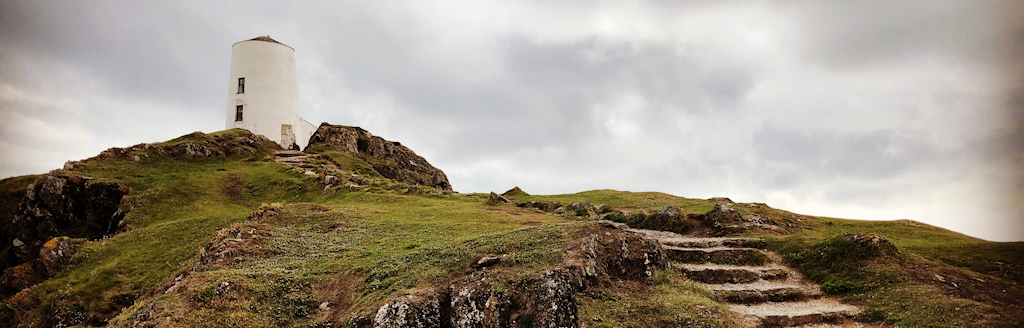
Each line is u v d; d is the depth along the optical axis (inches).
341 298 760.3
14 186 2172.7
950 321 641.0
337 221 1241.4
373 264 853.8
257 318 674.8
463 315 636.7
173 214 1780.3
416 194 1854.1
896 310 697.6
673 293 761.0
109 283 1101.1
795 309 735.1
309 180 2146.9
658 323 660.1
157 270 1151.0
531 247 808.9
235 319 660.7
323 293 775.7
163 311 662.5
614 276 778.8
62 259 1250.6
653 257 846.5
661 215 1306.6
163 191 1935.3
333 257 940.0
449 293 681.0
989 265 870.4
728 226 1170.6
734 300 765.3
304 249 1004.6
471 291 654.5
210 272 795.4
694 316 673.0
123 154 2325.3
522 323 609.3
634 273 805.9
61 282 1139.9
